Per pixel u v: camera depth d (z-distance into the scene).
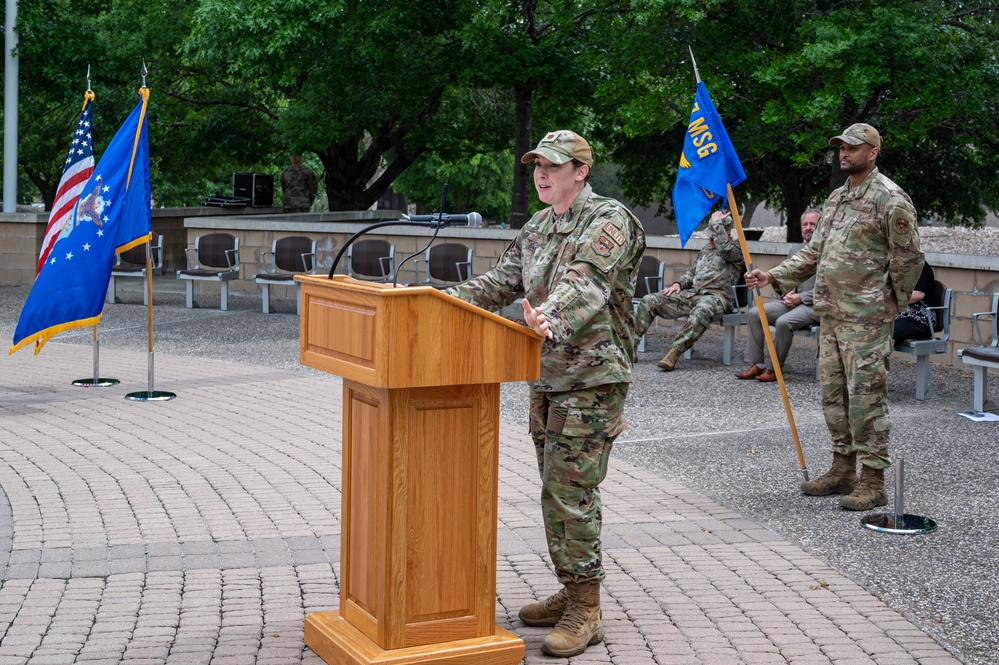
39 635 4.43
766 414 9.23
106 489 6.70
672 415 9.21
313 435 8.27
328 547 5.61
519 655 4.05
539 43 19.73
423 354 3.73
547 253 4.26
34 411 9.11
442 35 20.50
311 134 21.22
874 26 15.83
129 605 4.78
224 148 26.83
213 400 9.69
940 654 4.31
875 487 6.38
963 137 19.42
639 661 4.22
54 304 9.41
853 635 4.50
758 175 23.17
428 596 3.96
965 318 11.52
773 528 6.04
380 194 27.08
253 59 19.34
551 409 4.29
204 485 6.80
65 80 23.75
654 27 17.34
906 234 6.14
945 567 5.37
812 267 6.67
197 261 17.23
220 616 4.67
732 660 4.23
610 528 5.97
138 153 9.59
